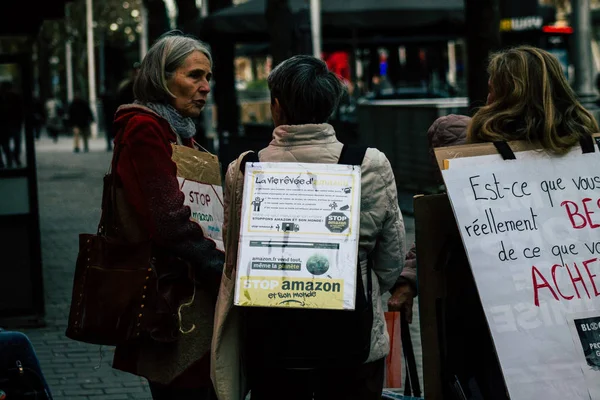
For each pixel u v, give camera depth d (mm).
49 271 9602
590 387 3195
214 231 3781
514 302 3213
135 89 3750
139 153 3535
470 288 3391
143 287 3547
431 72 25875
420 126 14305
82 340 3645
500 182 3279
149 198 3516
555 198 3287
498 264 3225
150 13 22266
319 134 3287
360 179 3213
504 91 3371
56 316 7625
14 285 7344
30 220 7344
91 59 42562
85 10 47281
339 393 3289
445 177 3271
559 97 3357
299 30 18688
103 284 3584
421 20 16328
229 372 3293
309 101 3271
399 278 3746
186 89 3715
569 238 3268
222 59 20203
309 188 3199
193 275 3615
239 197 3279
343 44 23578
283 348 3176
